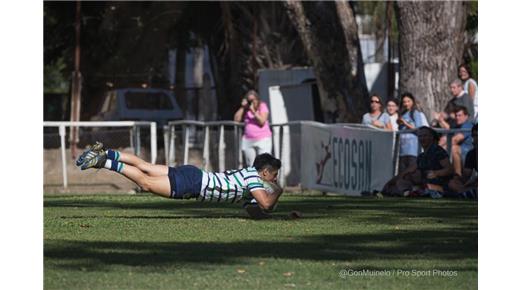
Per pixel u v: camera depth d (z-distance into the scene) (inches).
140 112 3238.2
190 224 1007.6
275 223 1025.5
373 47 3363.7
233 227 979.9
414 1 2073.1
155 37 3221.0
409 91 2081.7
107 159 1015.0
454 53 2074.3
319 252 790.5
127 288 626.5
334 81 2288.4
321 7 2283.5
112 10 3152.1
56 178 2069.4
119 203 1374.3
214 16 3213.6
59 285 635.5
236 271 689.0
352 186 1745.8
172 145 2090.3
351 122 2283.5
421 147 1640.0
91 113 3250.5
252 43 2947.8
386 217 1115.3
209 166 2081.7
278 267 708.0
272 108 2402.8
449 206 1307.8
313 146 1882.4
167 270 690.8
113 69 3262.8
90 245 823.1
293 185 1947.6
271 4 2925.7
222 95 3228.3
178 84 3777.1
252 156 1913.1
